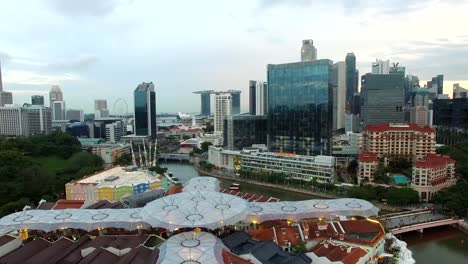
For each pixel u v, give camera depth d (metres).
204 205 146.50
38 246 140.62
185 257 116.88
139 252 127.75
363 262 127.44
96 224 153.50
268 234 150.12
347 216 172.38
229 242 140.88
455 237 191.88
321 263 123.00
